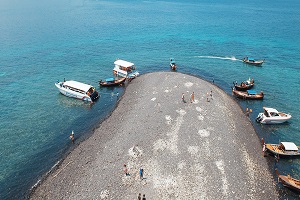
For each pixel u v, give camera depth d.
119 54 105.19
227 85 78.62
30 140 52.59
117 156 45.41
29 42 117.81
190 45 117.38
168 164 42.56
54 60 97.12
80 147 49.97
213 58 101.12
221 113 58.31
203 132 50.66
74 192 38.69
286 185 41.00
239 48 112.94
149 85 73.56
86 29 144.62
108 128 55.50
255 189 39.81
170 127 51.84
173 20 173.75
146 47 114.44
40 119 60.16
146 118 55.84
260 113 59.88
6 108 64.31
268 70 89.38
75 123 59.06
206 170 41.66
